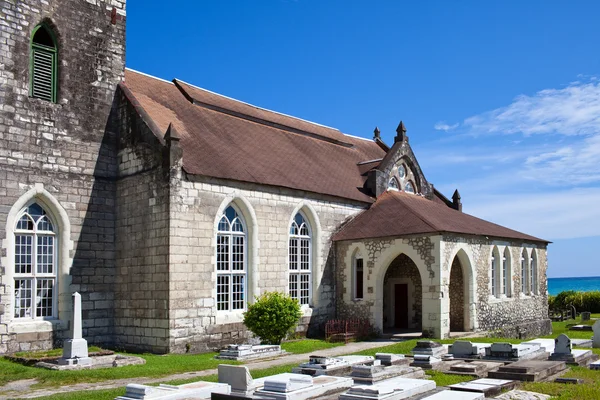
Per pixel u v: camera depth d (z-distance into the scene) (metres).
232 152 28.16
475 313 29.56
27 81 23.48
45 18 24.33
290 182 28.55
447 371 17.03
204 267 24.06
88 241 24.67
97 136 25.53
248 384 13.41
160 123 26.47
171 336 22.66
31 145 23.30
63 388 15.84
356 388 12.55
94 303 24.55
